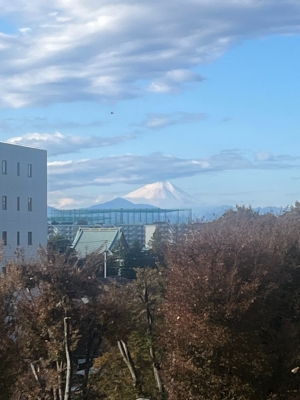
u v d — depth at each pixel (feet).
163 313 83.51
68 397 79.56
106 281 120.26
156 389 94.27
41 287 80.89
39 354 83.92
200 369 74.43
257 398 75.05
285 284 92.63
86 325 83.87
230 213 160.76
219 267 77.25
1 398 68.85
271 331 82.38
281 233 103.71
